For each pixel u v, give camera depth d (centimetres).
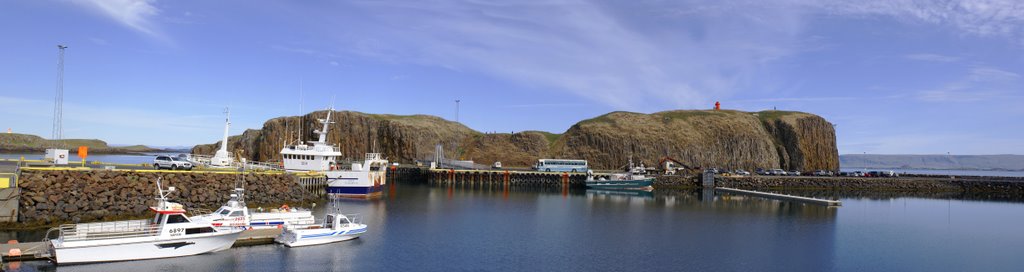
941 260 4731
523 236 5409
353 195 8162
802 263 4503
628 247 4981
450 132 19588
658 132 18762
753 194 11006
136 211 5328
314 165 8362
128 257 3734
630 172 13362
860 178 13588
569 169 14850
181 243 3919
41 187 4931
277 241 4509
